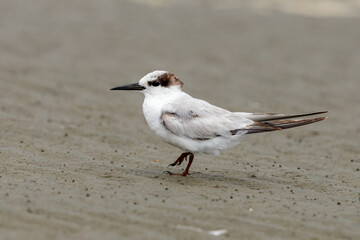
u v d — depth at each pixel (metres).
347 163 12.20
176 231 7.44
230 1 31.09
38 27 23.97
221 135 9.88
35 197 8.29
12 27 23.67
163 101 10.23
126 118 15.05
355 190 10.18
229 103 16.97
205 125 9.88
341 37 25.77
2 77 17.61
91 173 10.05
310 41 24.98
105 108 15.79
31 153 11.16
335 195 9.78
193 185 9.76
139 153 11.98
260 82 19.52
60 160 10.83
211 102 16.92
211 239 7.27
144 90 10.34
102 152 11.78
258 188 9.91
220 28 26.11
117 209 8.09
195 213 8.20
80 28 24.31
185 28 25.61
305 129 15.13
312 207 8.94
